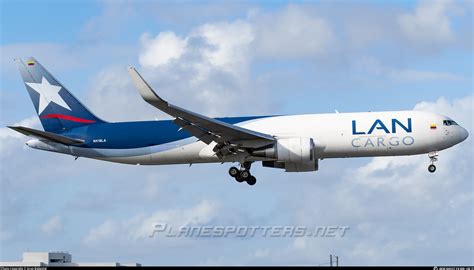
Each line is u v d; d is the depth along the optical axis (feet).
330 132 338.13
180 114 315.78
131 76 297.94
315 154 342.03
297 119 344.49
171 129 353.92
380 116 338.75
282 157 335.88
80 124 369.50
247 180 359.25
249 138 335.67
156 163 359.66
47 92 374.22
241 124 347.97
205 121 322.14
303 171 361.71
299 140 334.65
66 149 364.58
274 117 347.97
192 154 351.67
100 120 368.89
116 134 359.25
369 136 335.47
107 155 360.89
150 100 301.22
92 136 362.12
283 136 341.21
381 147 335.88
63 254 297.74
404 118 336.29
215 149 343.05
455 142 336.49
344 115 342.44
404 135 333.42
